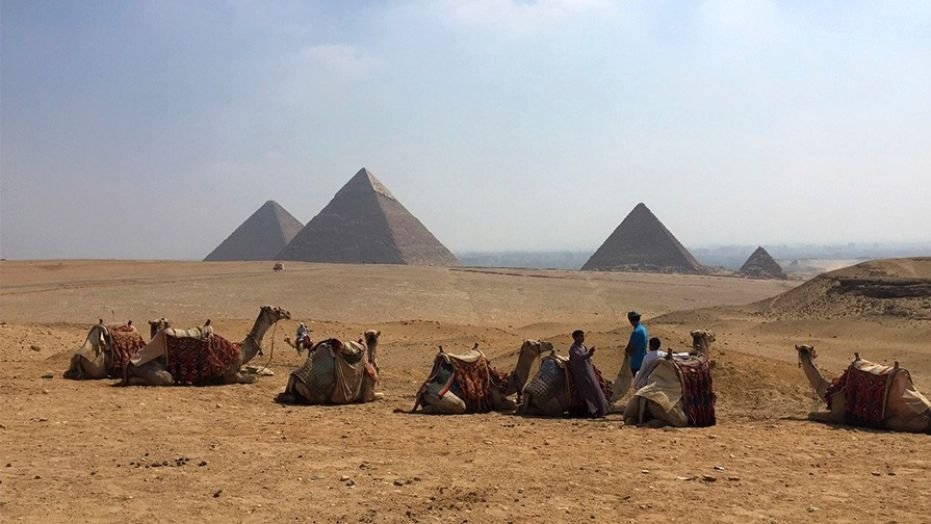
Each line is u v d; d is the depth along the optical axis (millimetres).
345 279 83188
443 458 10375
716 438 12102
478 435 12227
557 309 67500
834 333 38688
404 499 8219
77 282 71812
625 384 15359
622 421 13945
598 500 8289
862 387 13414
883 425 13109
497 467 9805
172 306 53062
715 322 46812
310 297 63781
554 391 14516
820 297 50469
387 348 29844
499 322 55656
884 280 48219
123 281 73312
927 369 24750
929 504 8242
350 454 10492
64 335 29797
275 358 25266
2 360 23094
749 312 53344
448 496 8359
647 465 10008
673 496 8461
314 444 11219
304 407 15211
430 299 68562
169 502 7992
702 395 13539
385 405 15836
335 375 15742
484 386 15250
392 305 62438
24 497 8008
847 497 8523
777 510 7996
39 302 52344
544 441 11734
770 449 11211
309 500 8164
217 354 17844
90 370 18516
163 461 9734
